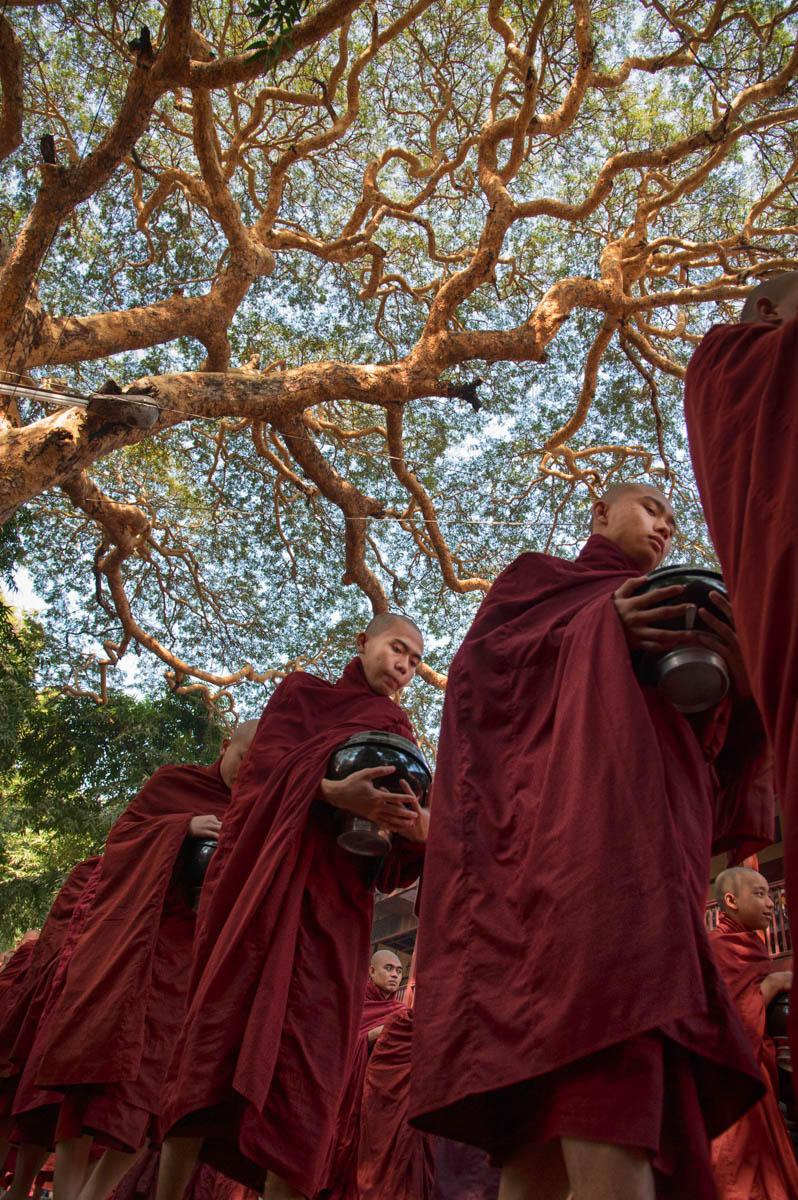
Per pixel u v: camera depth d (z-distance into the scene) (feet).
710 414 6.59
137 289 53.52
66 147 48.03
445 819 7.38
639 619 7.04
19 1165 14.05
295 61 49.01
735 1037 5.73
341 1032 9.84
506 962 6.30
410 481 46.21
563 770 6.56
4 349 32.32
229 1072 9.18
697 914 5.81
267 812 10.81
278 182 43.62
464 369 54.95
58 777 66.33
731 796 8.27
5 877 69.10
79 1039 12.80
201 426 54.39
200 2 42.32
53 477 29.60
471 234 56.13
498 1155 6.50
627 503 10.08
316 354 56.65
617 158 40.19
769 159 41.39
